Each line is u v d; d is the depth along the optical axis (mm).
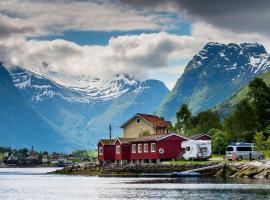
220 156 177375
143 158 172250
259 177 129500
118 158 184250
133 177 148375
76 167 195000
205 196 90062
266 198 85875
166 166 151875
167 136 166375
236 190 98312
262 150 173125
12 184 136625
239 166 135750
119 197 93750
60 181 145375
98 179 147375
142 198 90500
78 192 106750
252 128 196500
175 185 112188
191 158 160250
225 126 199500
